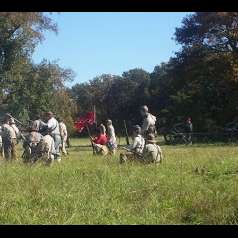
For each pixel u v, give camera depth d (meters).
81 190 10.14
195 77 51.56
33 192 9.90
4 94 50.16
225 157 16.53
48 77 51.97
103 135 24.09
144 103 101.62
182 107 52.38
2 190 10.23
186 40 50.59
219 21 47.06
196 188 10.22
